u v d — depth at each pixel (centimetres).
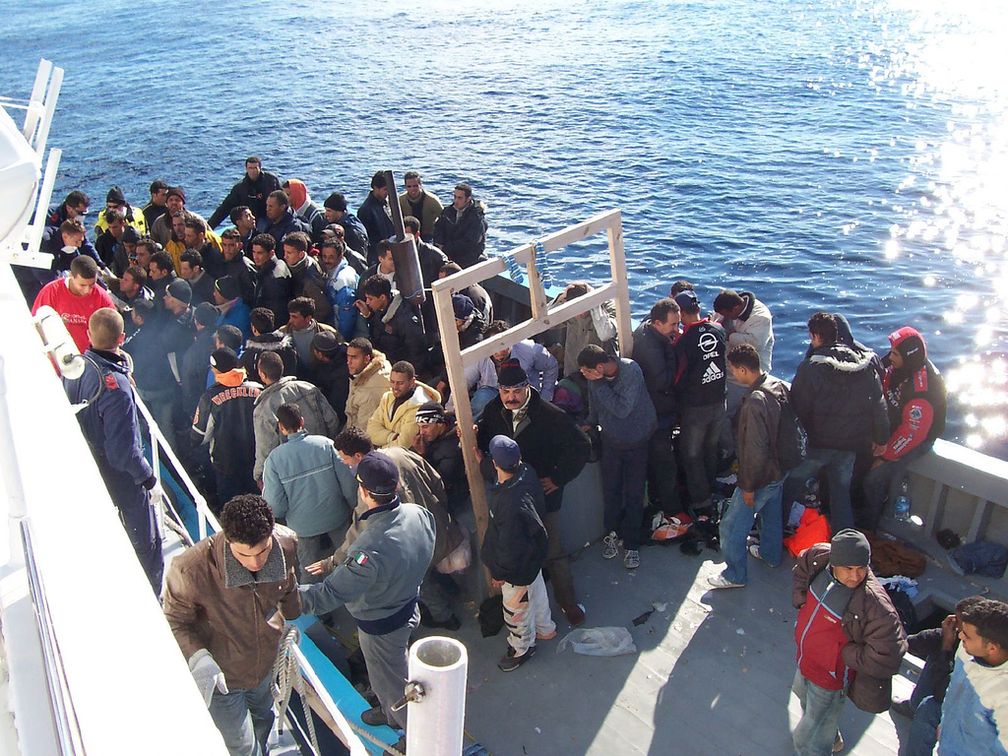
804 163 2738
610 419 639
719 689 564
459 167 2811
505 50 4947
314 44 5547
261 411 639
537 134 3166
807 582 482
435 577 614
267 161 3025
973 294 1817
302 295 866
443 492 596
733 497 625
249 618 382
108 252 1134
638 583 656
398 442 634
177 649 210
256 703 429
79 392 485
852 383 616
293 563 396
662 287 1891
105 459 501
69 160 3206
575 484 673
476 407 685
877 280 1900
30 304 1018
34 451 307
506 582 556
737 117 3331
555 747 530
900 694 546
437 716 225
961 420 1364
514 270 610
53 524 260
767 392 592
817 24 5497
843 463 648
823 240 2119
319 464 579
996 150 2830
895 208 2330
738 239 2136
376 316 793
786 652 589
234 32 6225
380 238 1125
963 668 415
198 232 918
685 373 662
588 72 4234
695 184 2552
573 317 694
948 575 661
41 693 218
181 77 4703
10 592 243
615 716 549
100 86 4575
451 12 6569
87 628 215
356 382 682
